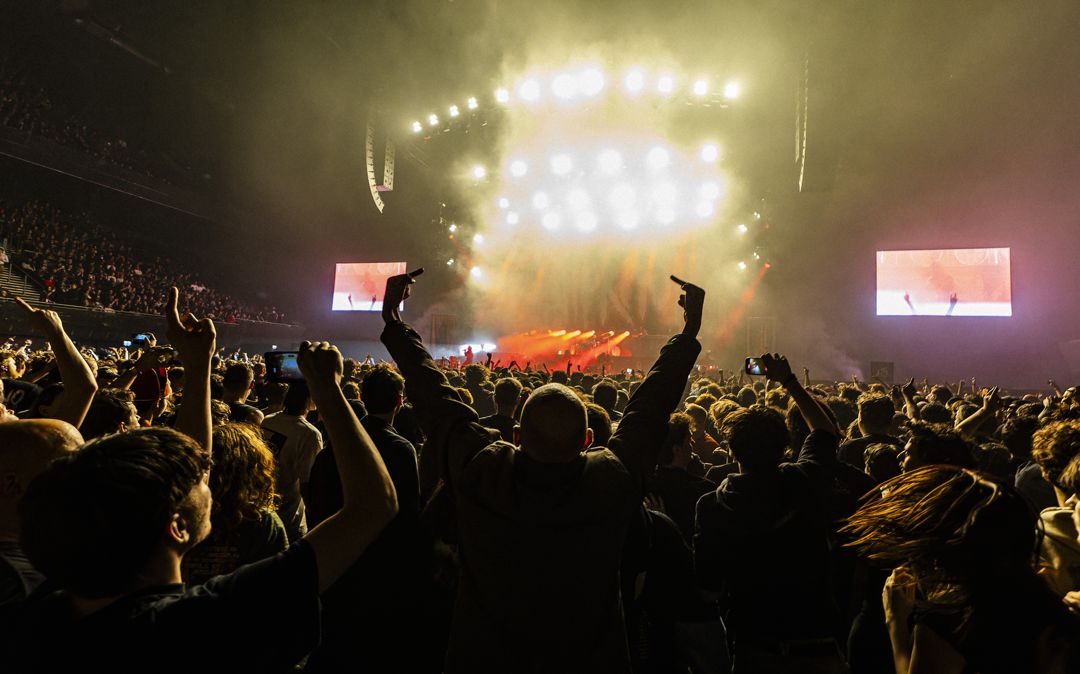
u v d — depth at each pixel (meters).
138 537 1.16
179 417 1.76
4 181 26.70
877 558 1.48
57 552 1.13
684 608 2.63
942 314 22.47
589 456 1.84
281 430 3.67
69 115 28.22
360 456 1.49
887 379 19.11
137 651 1.12
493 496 1.74
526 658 1.67
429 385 2.08
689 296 2.34
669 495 3.34
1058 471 2.41
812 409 2.96
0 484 1.55
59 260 24.09
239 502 2.29
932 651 1.36
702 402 5.84
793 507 2.54
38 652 1.15
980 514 1.34
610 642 1.74
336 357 1.58
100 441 1.24
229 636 1.18
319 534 1.38
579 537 1.70
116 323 21.92
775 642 2.47
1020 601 1.32
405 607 2.61
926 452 2.69
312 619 1.29
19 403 4.16
